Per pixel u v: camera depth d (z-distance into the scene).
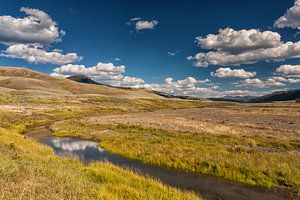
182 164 22.64
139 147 29.12
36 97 127.00
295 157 22.98
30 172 12.63
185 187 17.92
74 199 10.12
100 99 158.50
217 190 17.39
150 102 188.38
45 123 58.34
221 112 95.75
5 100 98.81
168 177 20.11
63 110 87.75
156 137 35.97
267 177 18.81
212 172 20.80
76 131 43.38
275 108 113.62
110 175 15.88
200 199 14.12
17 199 8.95
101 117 71.75
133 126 46.69
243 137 34.66
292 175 18.73
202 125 48.38
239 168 20.47
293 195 16.41
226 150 26.69
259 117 70.06
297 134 37.06
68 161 19.22
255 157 23.23
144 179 16.45
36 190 10.39
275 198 16.03
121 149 28.95
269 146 29.14
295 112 86.06
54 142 35.09
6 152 17.38
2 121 50.44
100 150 29.91
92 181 14.37
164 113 94.44
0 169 11.98
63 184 11.79
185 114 86.19
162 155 25.23
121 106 137.12
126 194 12.65
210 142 32.12
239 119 63.91
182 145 29.72
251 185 18.27
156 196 13.35
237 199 15.94
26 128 49.38
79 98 152.12
